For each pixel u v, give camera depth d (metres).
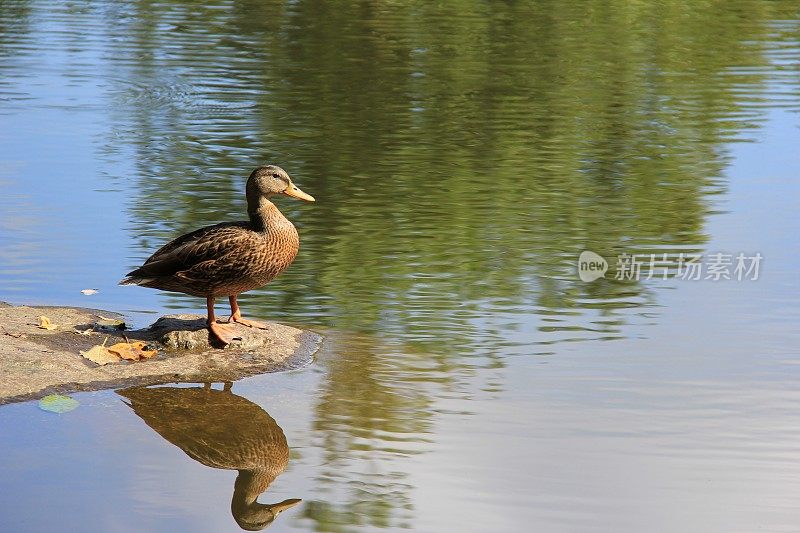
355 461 8.64
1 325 11.17
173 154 18.69
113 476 8.33
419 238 14.80
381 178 17.58
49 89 23.28
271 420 9.38
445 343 11.31
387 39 28.64
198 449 8.84
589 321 11.99
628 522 7.76
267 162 18.28
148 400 9.77
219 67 25.50
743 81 24.62
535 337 11.52
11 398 9.59
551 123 21.08
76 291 12.69
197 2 33.88
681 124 21.12
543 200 16.56
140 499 7.99
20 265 13.43
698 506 7.99
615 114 21.78
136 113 21.50
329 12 32.19
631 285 13.16
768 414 9.62
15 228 14.79
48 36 28.88
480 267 13.71
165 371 10.35
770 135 20.31
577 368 10.66
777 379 10.41
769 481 8.42
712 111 22.06
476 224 15.38
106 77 24.41
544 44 28.27
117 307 12.22
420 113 21.64
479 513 7.86
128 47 27.62
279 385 10.16
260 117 21.27
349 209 16.02
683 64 26.30
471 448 8.91
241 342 10.94
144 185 16.92
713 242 14.70
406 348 11.17
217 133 20.12
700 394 10.05
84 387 9.94
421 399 9.86
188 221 15.27
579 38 29.08
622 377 10.45
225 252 10.57
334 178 17.53
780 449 8.95
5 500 7.88
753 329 11.77
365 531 7.56
